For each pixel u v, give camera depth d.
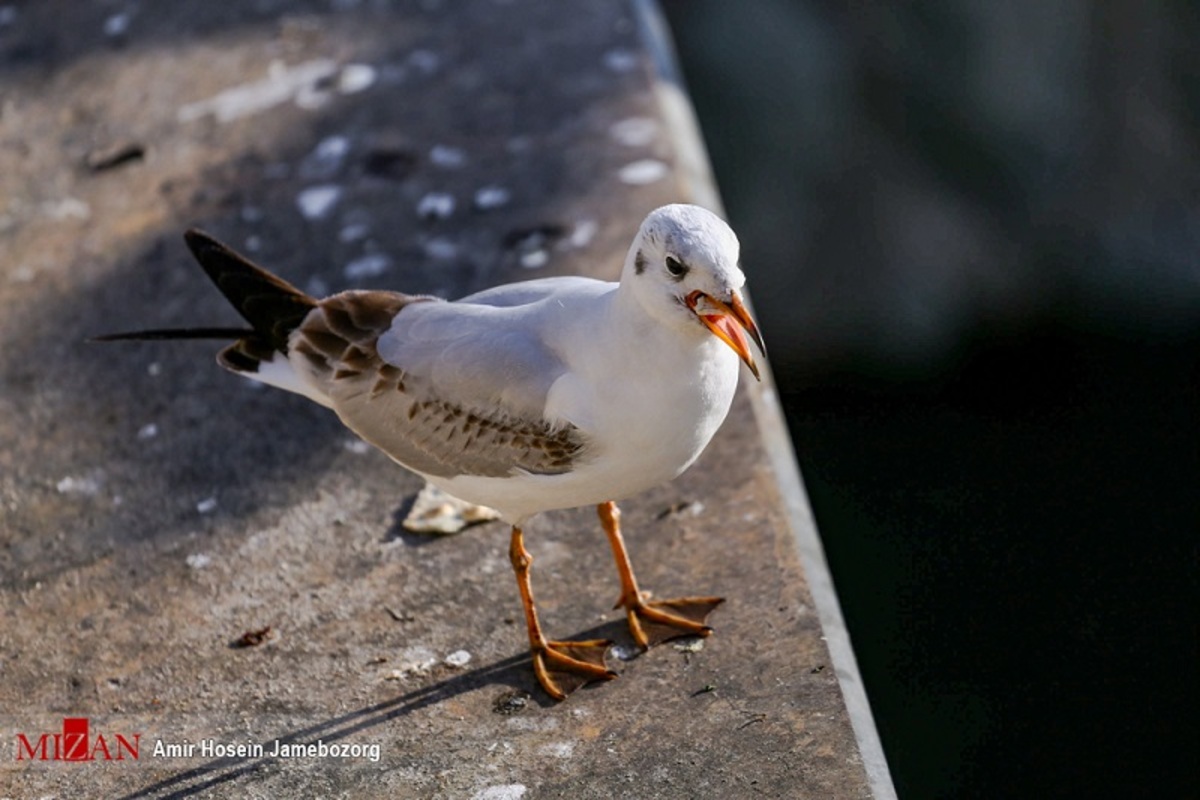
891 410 11.46
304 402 8.13
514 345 6.12
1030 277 11.43
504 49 10.85
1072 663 9.83
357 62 10.91
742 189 11.41
